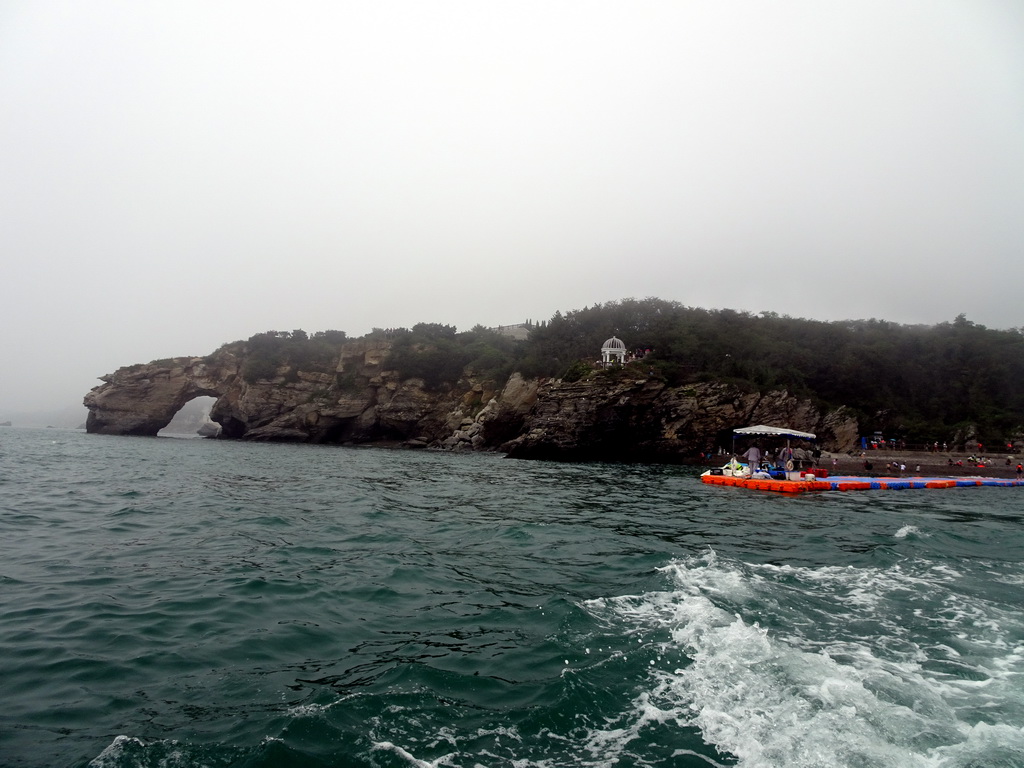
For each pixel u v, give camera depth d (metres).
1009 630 7.95
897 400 68.00
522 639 7.45
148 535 13.49
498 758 4.71
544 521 17.55
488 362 86.50
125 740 4.86
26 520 14.92
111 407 92.44
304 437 91.56
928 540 15.16
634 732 5.11
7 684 5.96
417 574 10.73
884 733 5.02
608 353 66.94
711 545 14.19
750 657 6.71
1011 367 68.31
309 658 6.82
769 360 66.88
